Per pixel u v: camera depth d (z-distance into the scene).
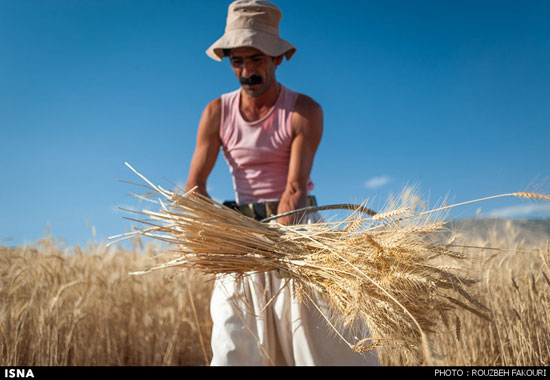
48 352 3.76
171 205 1.99
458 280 1.86
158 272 5.09
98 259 4.93
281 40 2.56
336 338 2.21
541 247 2.66
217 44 2.52
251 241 2.06
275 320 2.32
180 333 5.00
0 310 3.64
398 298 1.79
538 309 2.75
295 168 2.57
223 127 2.77
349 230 2.03
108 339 4.54
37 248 4.74
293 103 2.68
